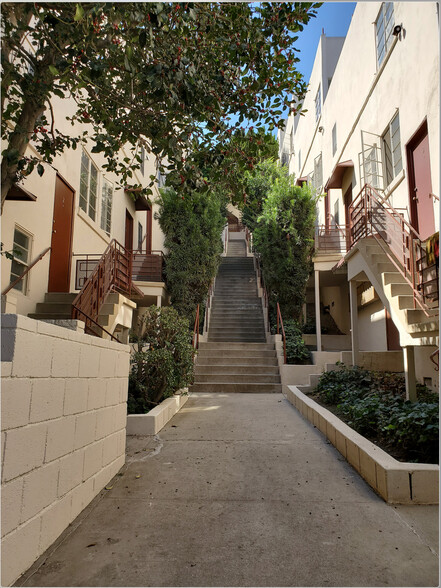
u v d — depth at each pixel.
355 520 2.94
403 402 5.32
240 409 7.42
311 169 18.08
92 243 10.48
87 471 3.22
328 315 16.14
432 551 2.51
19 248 7.02
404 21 8.06
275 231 12.08
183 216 12.76
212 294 15.59
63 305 7.37
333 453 4.65
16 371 2.16
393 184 8.70
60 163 8.47
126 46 3.44
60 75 3.55
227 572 2.28
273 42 4.23
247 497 3.38
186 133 4.16
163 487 3.60
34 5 3.59
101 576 2.23
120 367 4.18
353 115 11.78
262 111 4.44
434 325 4.82
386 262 7.02
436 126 6.73
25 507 2.26
